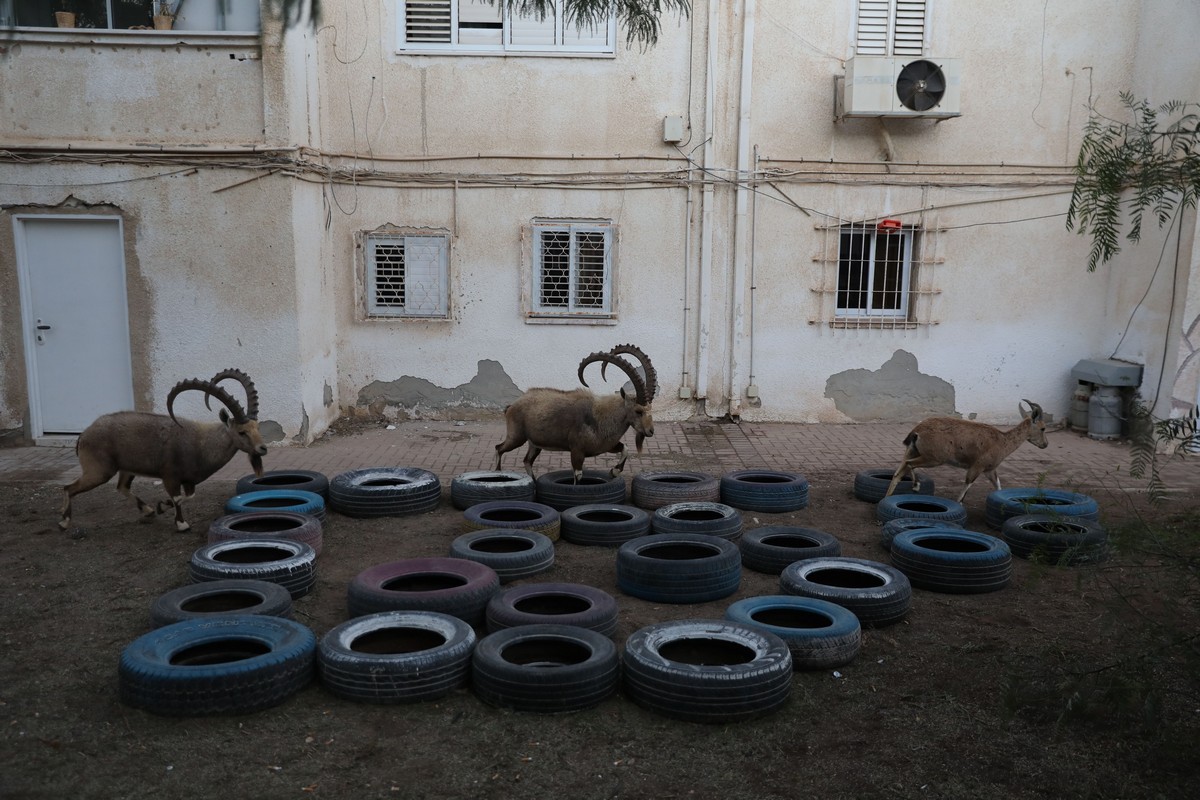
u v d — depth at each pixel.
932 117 10.53
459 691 4.45
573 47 10.60
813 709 4.39
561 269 11.02
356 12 10.46
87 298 9.70
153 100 9.28
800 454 9.92
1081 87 10.87
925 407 11.41
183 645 4.45
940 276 11.16
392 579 5.45
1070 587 6.11
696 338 11.15
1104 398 10.76
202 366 9.66
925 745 4.07
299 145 9.59
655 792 3.70
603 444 7.66
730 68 10.68
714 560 5.75
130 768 3.77
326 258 10.62
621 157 10.80
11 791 3.59
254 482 7.67
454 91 10.63
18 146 9.21
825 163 10.90
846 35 10.70
